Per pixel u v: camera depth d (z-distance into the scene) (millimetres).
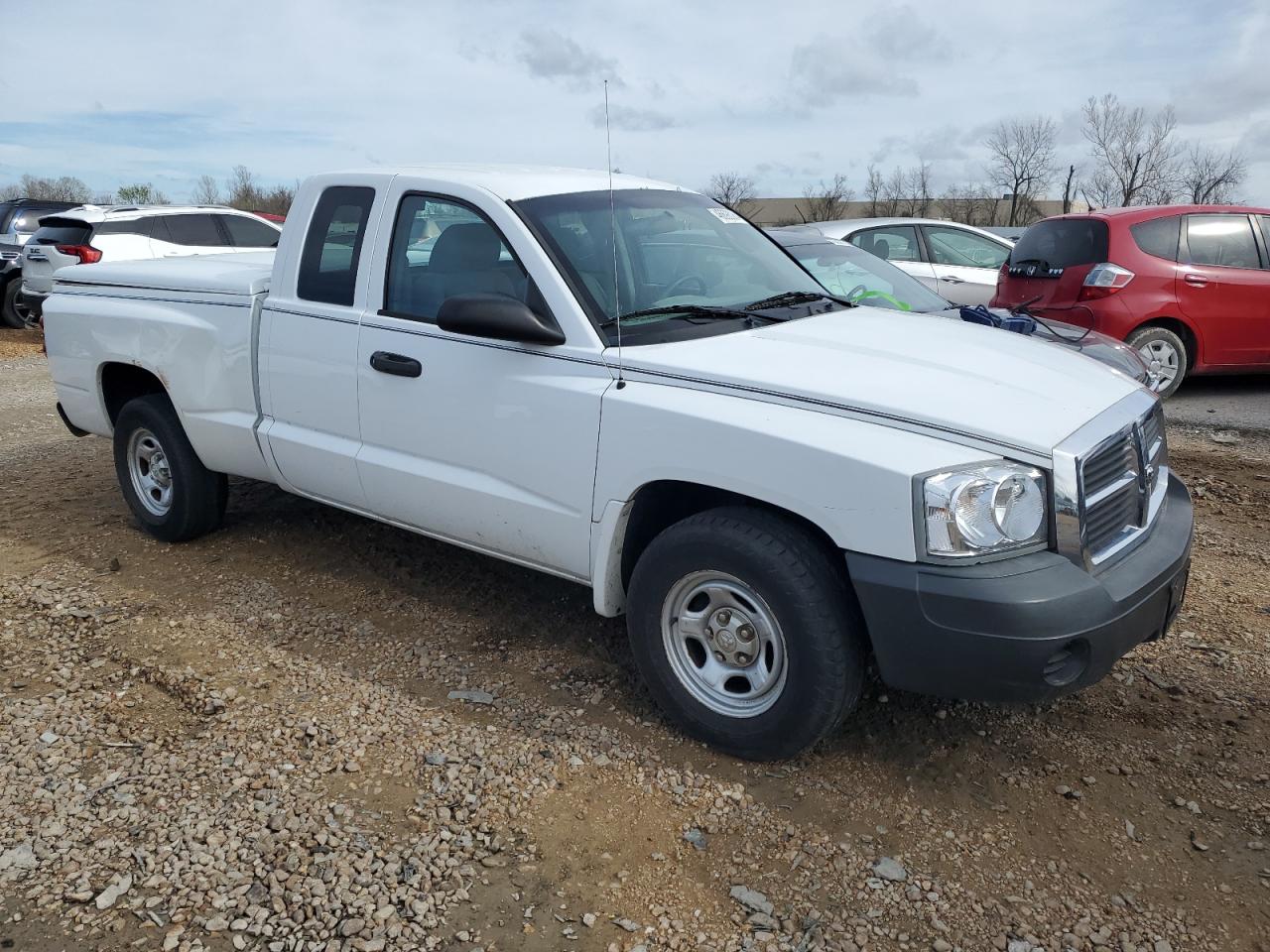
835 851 2900
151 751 3383
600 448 3438
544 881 2771
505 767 3285
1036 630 2773
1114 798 3135
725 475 3135
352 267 4254
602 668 3967
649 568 3387
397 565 5031
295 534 5496
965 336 3834
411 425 4027
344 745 3410
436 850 2883
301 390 4441
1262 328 8734
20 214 16250
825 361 3334
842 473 2922
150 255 12883
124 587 4805
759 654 3248
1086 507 2957
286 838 2930
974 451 2902
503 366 3697
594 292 3660
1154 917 2645
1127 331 8602
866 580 2893
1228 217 8797
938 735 3484
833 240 7691
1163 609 3203
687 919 2639
